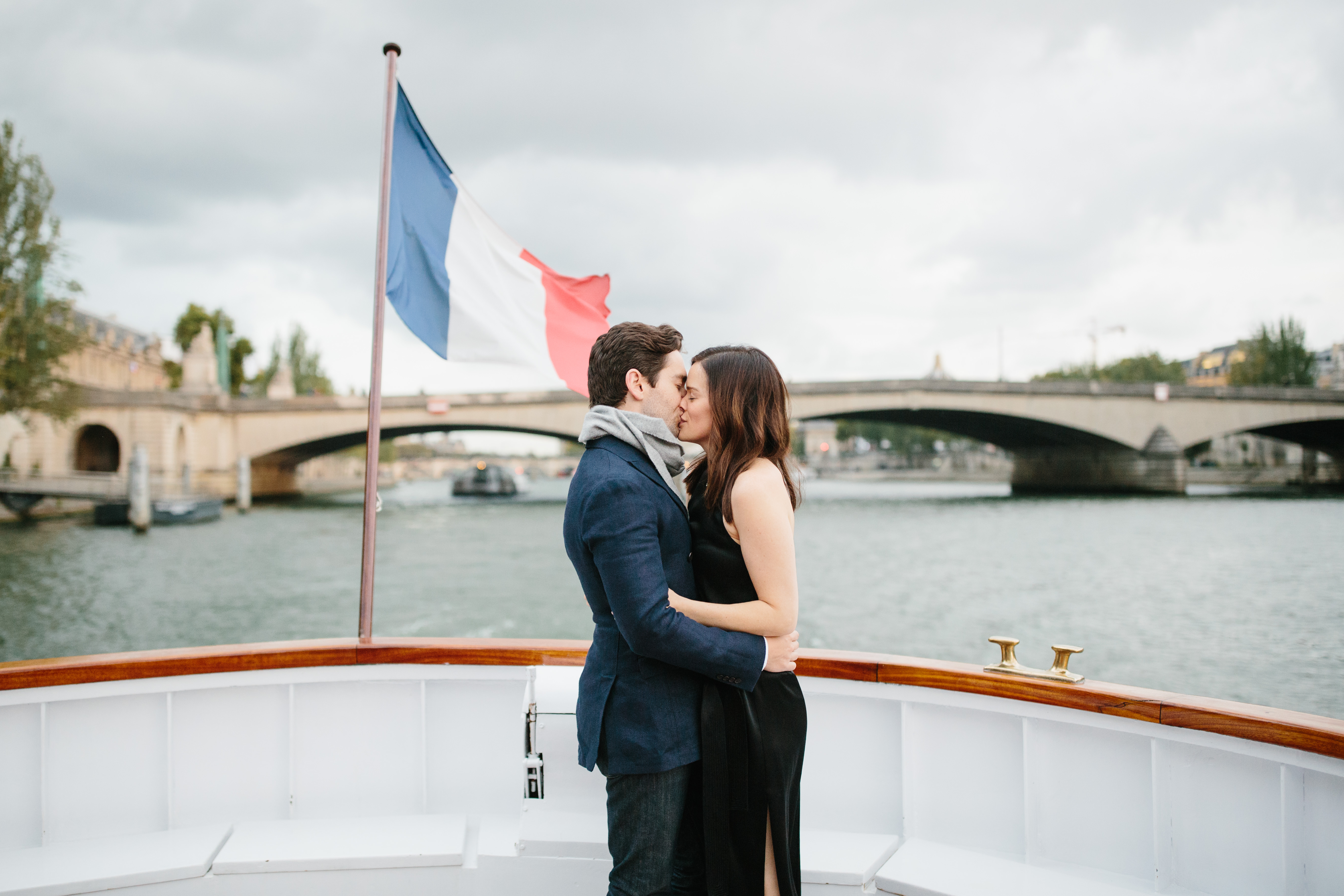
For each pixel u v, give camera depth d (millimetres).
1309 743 1538
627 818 1394
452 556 21172
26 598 15188
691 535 1491
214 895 1851
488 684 2211
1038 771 1879
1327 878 1570
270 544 23844
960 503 38906
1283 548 20531
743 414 1446
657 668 1389
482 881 1823
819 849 1917
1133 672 10242
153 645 11914
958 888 1739
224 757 2135
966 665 1970
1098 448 43312
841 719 2068
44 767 1993
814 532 26000
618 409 1466
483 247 2816
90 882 1776
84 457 42562
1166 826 1734
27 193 25531
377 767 2207
